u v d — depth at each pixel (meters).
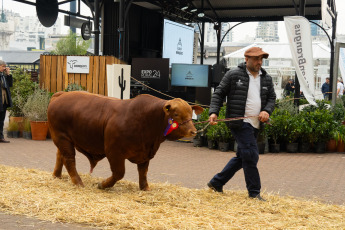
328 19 16.83
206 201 5.45
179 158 9.87
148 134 5.45
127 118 5.48
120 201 5.09
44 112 12.02
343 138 11.51
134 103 5.52
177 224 4.35
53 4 17.98
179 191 5.92
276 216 4.89
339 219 4.88
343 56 14.30
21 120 12.45
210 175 7.86
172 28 20.03
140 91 14.91
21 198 5.02
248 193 5.85
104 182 5.81
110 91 10.44
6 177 6.21
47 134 12.34
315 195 6.46
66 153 6.02
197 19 23.03
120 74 10.48
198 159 9.80
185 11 20.86
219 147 11.20
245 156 5.71
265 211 5.13
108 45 19.00
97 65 13.89
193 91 14.85
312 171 8.59
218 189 6.02
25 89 13.08
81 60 13.98
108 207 4.79
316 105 12.30
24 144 11.05
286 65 30.88
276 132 11.25
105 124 5.65
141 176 5.92
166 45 19.64
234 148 11.13
